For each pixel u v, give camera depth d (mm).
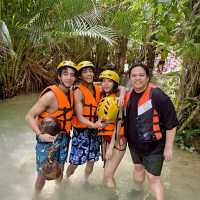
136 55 7555
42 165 2398
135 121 2320
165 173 2998
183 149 3545
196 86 3623
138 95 2324
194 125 3643
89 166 2775
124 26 6496
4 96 5309
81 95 2570
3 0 5000
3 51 4980
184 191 2689
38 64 5734
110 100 2500
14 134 3805
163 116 2252
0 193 2584
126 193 2629
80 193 2611
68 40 6082
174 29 3301
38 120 2465
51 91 2387
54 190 2637
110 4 6508
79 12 5699
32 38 5223
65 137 2492
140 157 2451
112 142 2559
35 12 5320
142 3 3773
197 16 3121
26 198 2529
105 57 6844
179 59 3732
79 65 2602
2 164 3082
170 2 3205
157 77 5129
